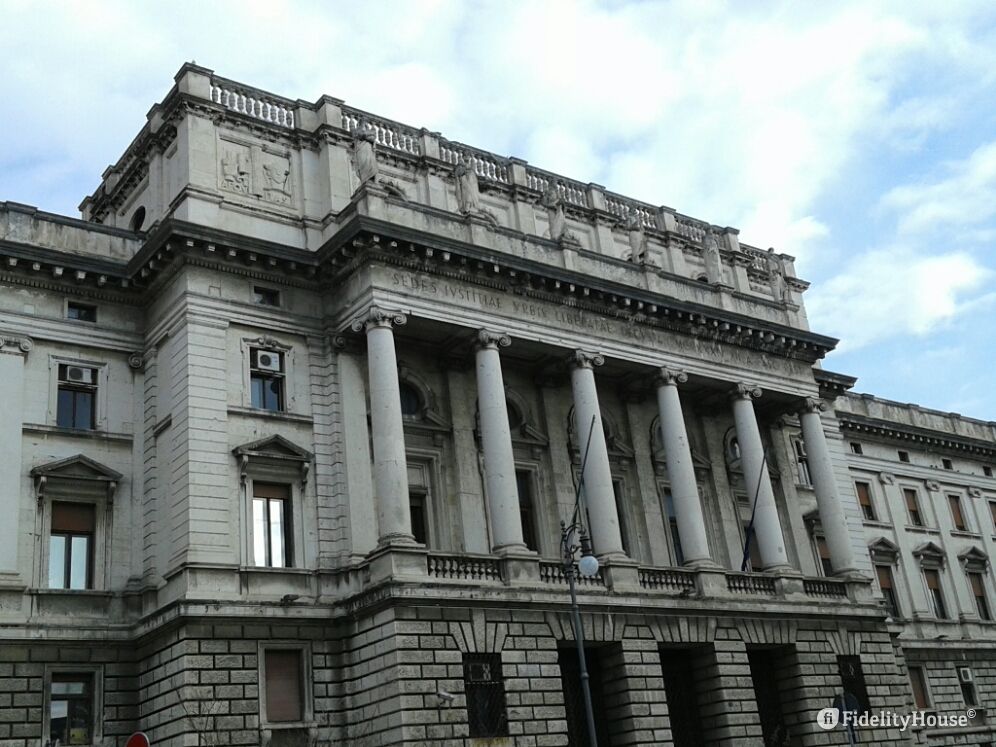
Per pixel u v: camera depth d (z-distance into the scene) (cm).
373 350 3566
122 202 4384
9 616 3158
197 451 3347
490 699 3300
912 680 5441
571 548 3052
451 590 3306
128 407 3628
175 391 3475
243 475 3425
